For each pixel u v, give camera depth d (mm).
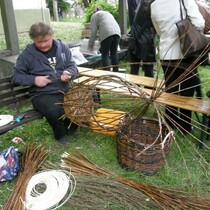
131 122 2607
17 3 8078
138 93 2389
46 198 2039
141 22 3553
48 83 2707
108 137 2945
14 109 3748
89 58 4875
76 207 2031
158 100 2699
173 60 2607
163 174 2365
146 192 2096
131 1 3869
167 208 1984
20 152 2629
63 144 2857
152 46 3654
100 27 4473
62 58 2807
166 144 2285
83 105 2496
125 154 2367
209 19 2748
